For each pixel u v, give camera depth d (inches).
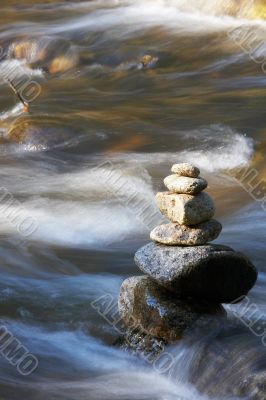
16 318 349.7
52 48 877.8
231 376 286.5
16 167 563.8
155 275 319.0
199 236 318.7
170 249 321.7
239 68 782.5
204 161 549.0
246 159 545.3
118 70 820.6
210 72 784.3
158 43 872.3
